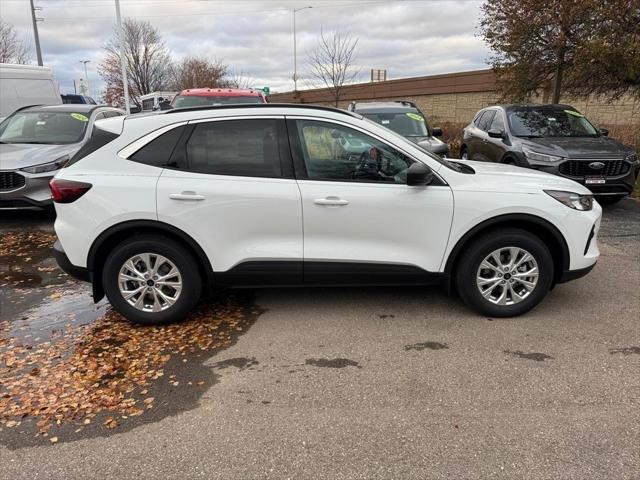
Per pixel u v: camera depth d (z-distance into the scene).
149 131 3.97
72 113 9.01
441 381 3.29
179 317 4.14
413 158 3.99
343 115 4.00
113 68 42.75
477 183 4.02
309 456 2.62
